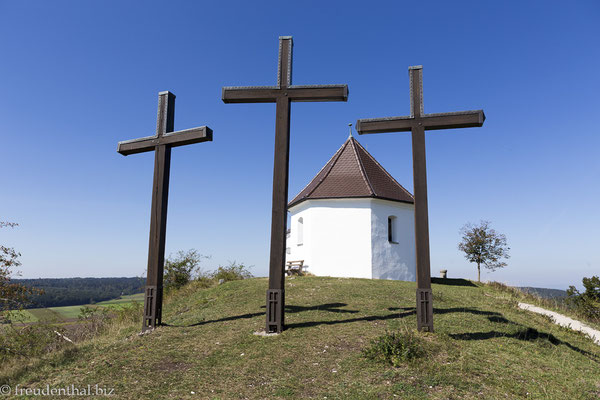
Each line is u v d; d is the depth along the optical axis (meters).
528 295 16.84
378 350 6.32
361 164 20.11
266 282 14.82
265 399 5.07
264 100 8.84
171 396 5.20
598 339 10.06
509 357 6.70
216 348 7.04
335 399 5.03
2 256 9.20
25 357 7.84
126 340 7.89
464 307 10.34
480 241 24.45
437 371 5.79
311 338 7.34
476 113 8.05
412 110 8.36
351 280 15.27
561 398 5.32
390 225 20.06
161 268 9.24
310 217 19.08
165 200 9.47
